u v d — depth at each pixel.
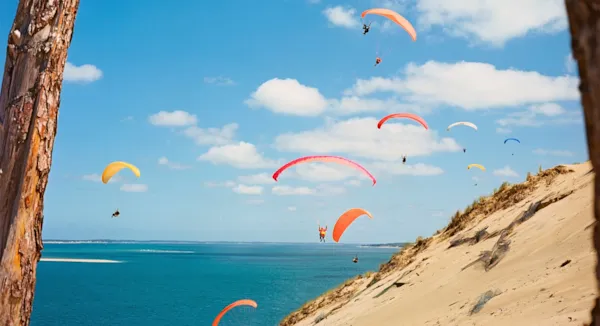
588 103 1.98
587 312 7.66
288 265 173.38
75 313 54.62
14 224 5.43
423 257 20.17
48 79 5.71
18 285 5.41
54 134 5.82
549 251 11.91
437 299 13.88
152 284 93.69
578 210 12.97
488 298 11.21
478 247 16.48
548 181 18.48
